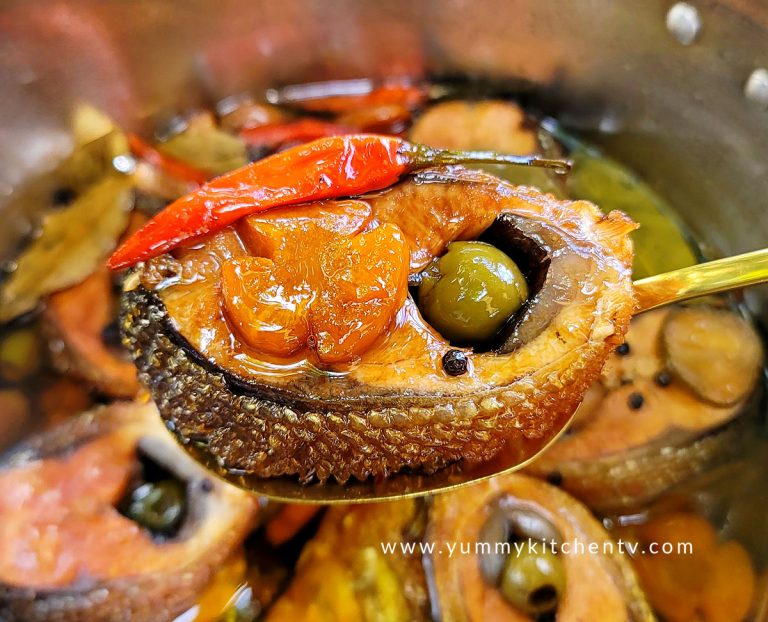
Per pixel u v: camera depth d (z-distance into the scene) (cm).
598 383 14
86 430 14
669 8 14
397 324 10
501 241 11
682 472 14
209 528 13
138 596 13
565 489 14
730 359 14
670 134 16
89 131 17
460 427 10
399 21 17
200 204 10
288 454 11
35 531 13
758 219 15
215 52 17
